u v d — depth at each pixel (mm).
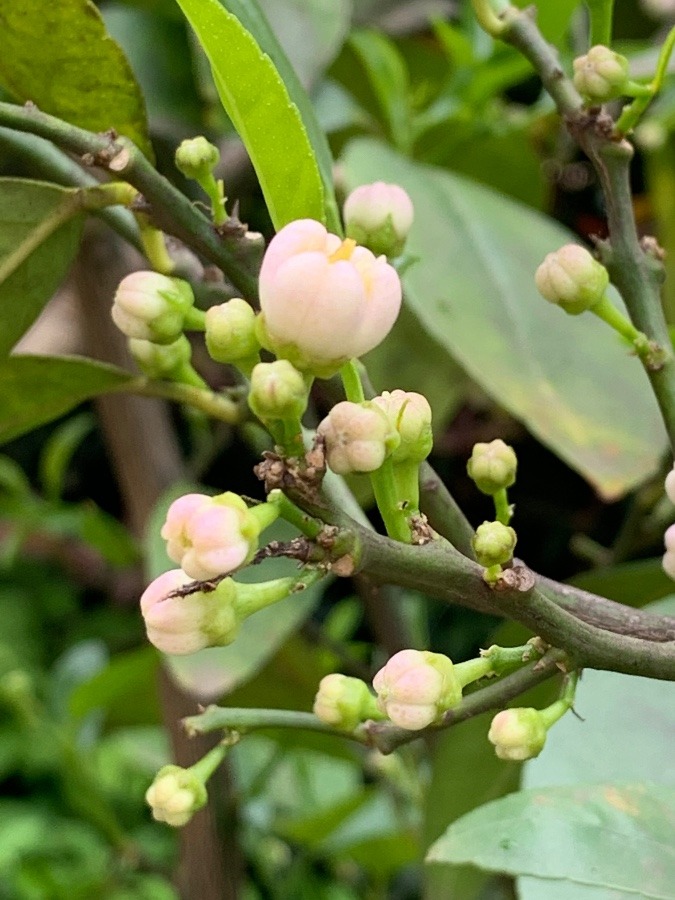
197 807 289
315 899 937
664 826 295
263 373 257
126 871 682
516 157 622
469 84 578
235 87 275
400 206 330
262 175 281
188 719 296
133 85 322
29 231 320
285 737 571
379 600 524
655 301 321
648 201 755
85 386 347
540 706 369
